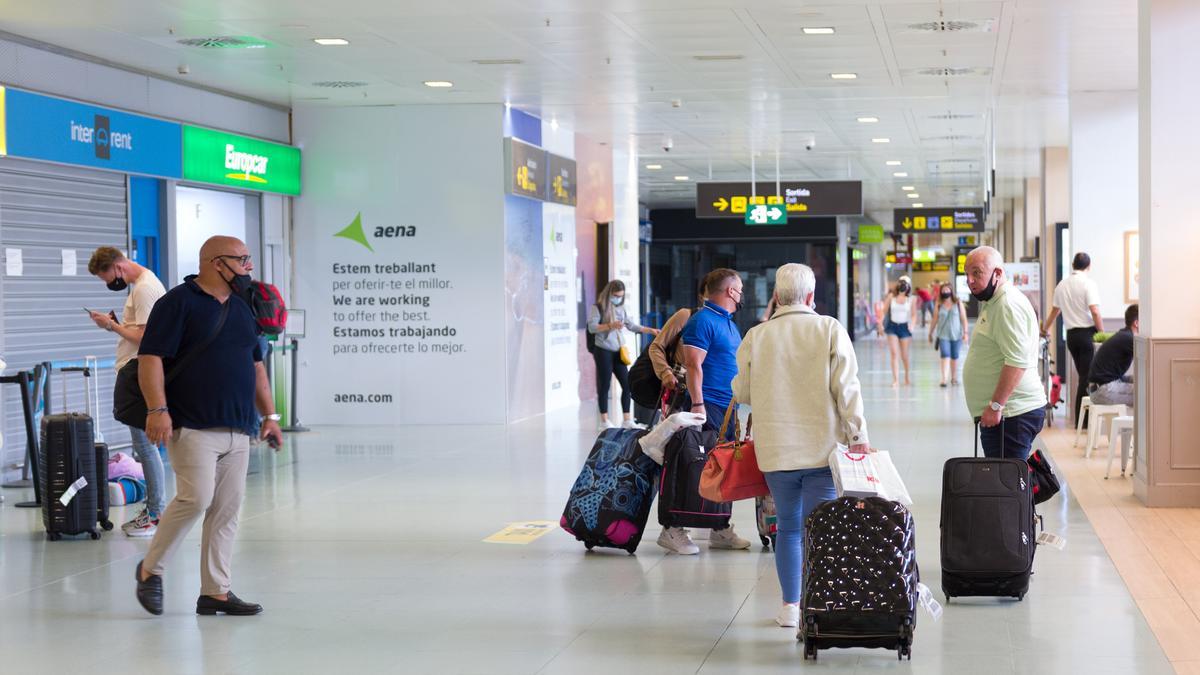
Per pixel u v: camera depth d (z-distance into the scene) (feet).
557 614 20.77
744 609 21.02
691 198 114.01
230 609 20.95
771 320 19.33
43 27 36.47
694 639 19.12
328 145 53.88
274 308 21.15
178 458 20.45
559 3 34.65
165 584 23.48
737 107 56.24
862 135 67.46
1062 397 58.54
